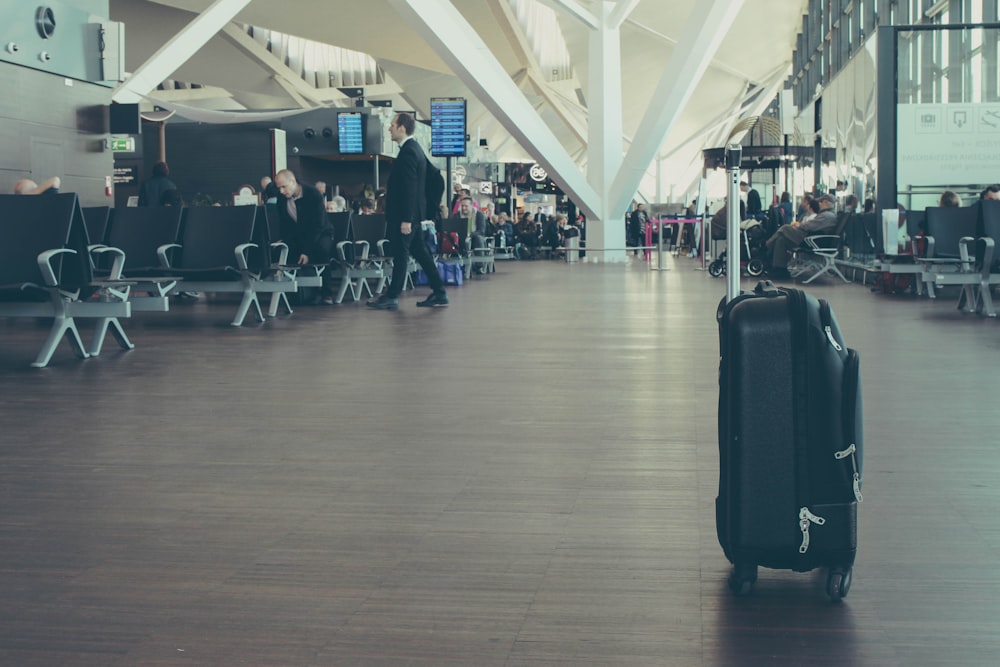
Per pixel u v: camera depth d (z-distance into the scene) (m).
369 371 6.41
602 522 3.11
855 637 2.22
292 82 45.88
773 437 2.42
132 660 2.12
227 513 3.24
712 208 27.89
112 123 13.66
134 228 9.73
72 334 7.10
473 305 11.87
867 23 22.83
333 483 3.61
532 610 2.39
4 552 2.85
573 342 7.98
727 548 2.52
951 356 6.87
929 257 11.21
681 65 22.00
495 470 3.79
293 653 2.16
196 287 9.75
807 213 18.75
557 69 45.16
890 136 14.23
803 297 2.44
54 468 3.87
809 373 2.41
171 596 2.50
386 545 2.89
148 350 7.61
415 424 4.69
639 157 23.47
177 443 4.30
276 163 24.00
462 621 2.33
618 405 5.16
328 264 11.92
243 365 6.73
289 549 2.86
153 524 3.12
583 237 34.53
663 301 12.32
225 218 9.82
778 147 20.31
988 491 3.41
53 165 12.63
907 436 4.31
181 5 28.89
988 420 4.65
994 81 14.11
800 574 2.65
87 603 2.46
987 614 2.35
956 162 14.19
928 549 2.81
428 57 36.34
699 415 4.89
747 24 36.41
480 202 35.47
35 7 12.19
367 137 24.30
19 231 7.00
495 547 2.87
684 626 2.29
